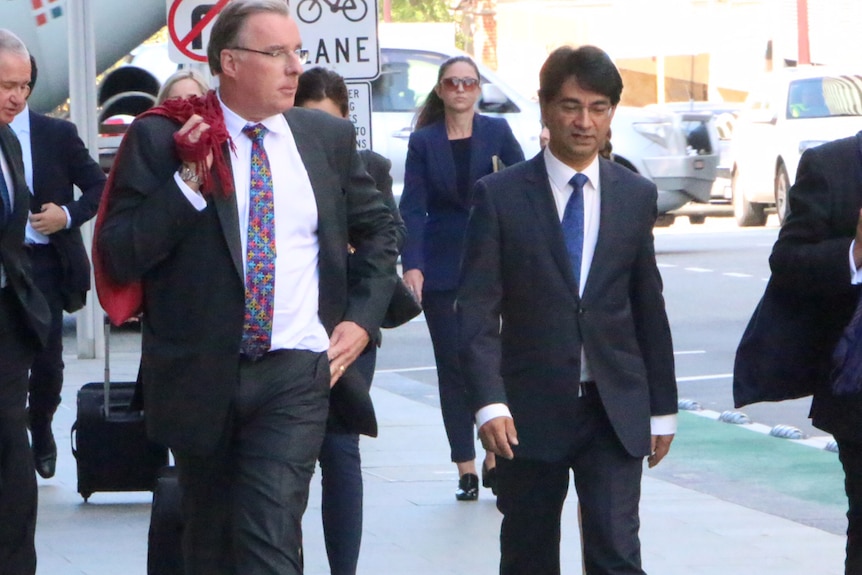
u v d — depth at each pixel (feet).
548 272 46.26
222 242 42.75
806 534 70.33
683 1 449.89
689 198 200.13
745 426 100.37
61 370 78.23
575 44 46.88
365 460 87.35
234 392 42.88
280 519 42.29
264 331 43.21
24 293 52.85
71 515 72.43
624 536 45.68
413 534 69.46
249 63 43.21
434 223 76.38
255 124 43.83
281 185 43.73
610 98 45.88
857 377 45.34
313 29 90.53
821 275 45.57
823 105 237.86
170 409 42.91
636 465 46.68
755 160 246.27
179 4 89.45
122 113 153.07
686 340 136.77
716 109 304.09
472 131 76.69
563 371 46.03
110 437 73.15
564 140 46.11
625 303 46.91
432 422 100.58
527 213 46.50
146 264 42.27
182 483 45.14
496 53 490.90
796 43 378.94
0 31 53.47
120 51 146.00
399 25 186.39
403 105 179.63
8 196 52.70
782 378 47.50
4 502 52.37
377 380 120.47
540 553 47.67
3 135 53.21
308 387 43.57
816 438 96.12
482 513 73.82
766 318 47.60
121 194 42.98
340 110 59.36
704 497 78.89
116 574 61.87
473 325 46.34
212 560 45.03
